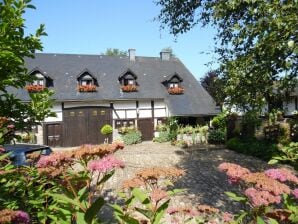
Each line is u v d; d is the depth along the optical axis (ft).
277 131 55.16
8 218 6.53
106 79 86.12
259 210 8.22
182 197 29.37
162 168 8.91
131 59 96.22
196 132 73.72
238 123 67.05
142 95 84.99
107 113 81.71
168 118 83.35
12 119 12.42
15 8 11.12
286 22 14.75
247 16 18.31
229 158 51.67
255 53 16.85
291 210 7.88
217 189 32.50
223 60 20.40
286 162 44.21
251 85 17.87
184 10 28.32
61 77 82.28
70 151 8.66
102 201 6.08
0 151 10.28
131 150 64.28
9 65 11.14
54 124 76.69
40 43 11.75
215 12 19.48
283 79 16.99
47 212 9.07
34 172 10.78
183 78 96.89
